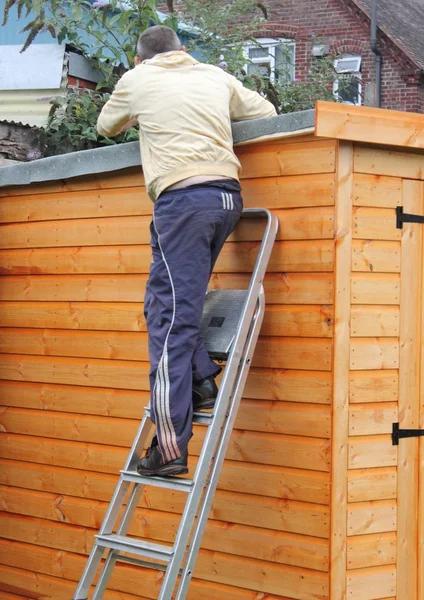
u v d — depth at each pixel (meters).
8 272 5.54
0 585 5.48
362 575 4.34
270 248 4.31
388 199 4.39
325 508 4.28
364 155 4.32
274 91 7.70
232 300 4.45
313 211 4.32
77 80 7.36
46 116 7.23
